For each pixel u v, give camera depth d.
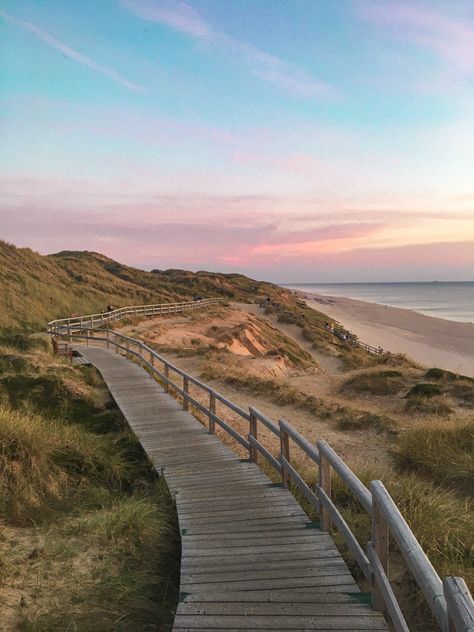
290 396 14.95
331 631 3.48
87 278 54.00
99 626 4.09
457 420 10.88
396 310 125.12
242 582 4.23
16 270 41.53
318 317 82.94
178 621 3.68
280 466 6.70
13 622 4.06
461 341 60.91
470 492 7.78
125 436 10.01
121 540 5.55
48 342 23.78
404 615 4.09
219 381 17.47
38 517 6.09
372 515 3.58
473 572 4.61
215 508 6.13
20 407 11.09
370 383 16.53
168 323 39.06
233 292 94.69
